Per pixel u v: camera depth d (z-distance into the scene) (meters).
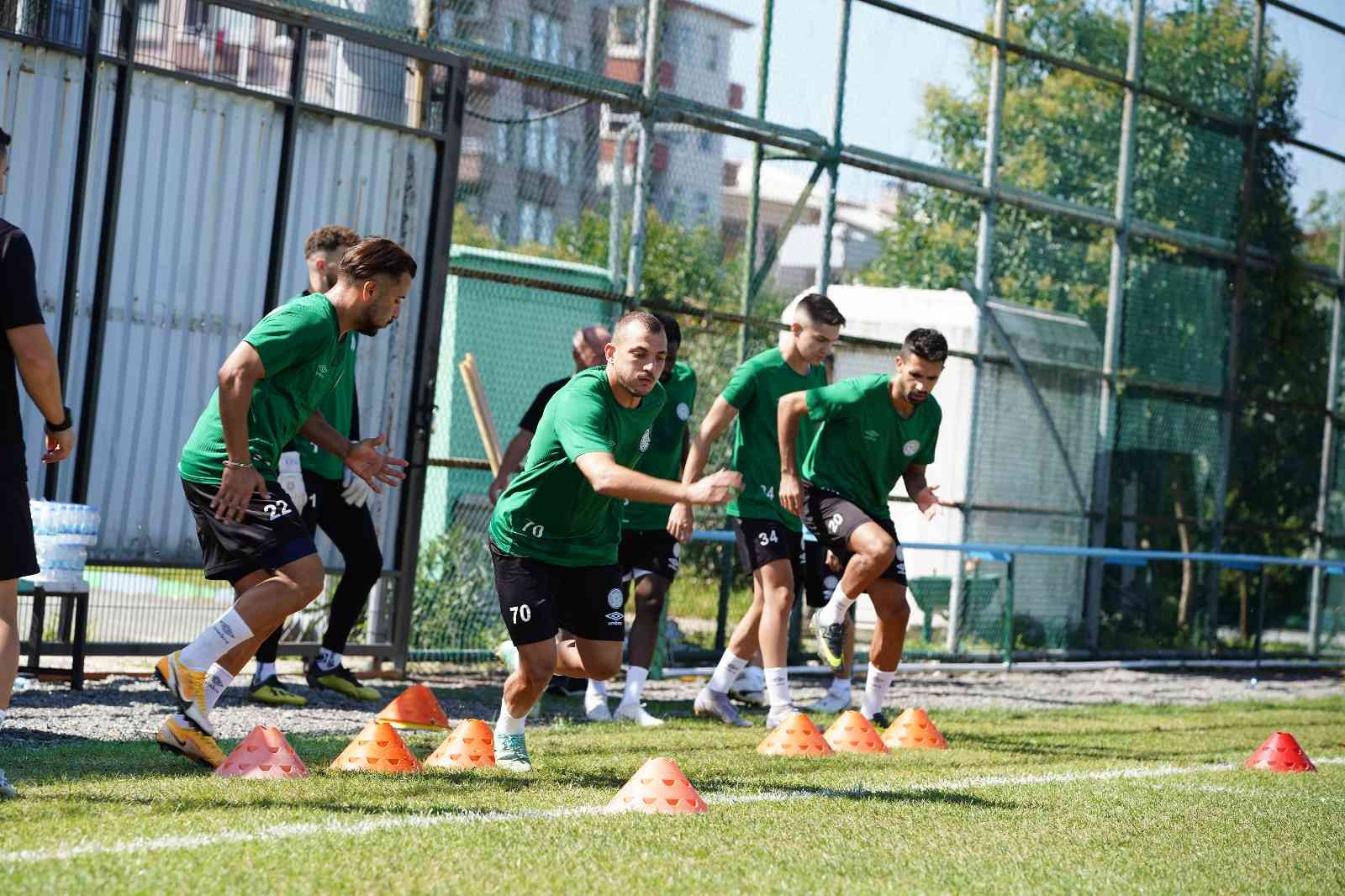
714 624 15.13
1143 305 19.17
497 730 7.71
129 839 4.95
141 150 11.34
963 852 5.72
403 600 12.53
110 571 11.51
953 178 17.12
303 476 10.26
